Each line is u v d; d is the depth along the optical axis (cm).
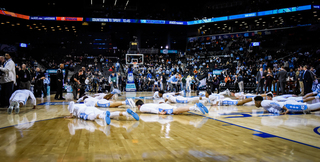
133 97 1156
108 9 3625
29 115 529
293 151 233
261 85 1235
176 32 4031
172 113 525
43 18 3303
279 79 1124
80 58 3212
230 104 730
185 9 3891
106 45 3950
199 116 501
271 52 2912
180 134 318
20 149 242
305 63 2264
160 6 3844
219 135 310
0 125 396
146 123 411
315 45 2820
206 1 3853
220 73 1922
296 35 3033
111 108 667
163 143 268
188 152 232
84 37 3881
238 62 2602
